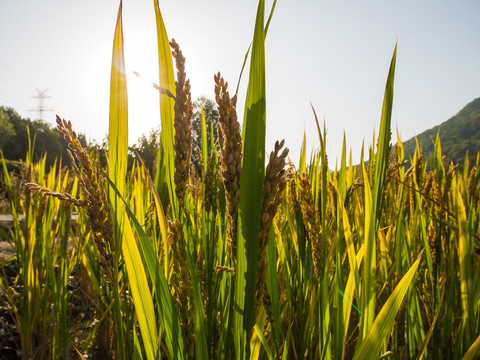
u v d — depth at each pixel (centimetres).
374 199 108
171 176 117
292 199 149
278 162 71
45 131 6462
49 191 87
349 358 180
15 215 287
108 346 247
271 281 102
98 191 92
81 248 260
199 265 120
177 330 91
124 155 98
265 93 75
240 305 84
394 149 235
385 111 108
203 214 129
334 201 148
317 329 147
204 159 140
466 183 207
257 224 74
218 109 74
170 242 81
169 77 115
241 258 80
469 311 130
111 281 98
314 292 138
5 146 5919
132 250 90
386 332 86
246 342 81
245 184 74
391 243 201
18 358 265
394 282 163
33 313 244
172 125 116
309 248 146
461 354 134
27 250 253
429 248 158
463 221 133
